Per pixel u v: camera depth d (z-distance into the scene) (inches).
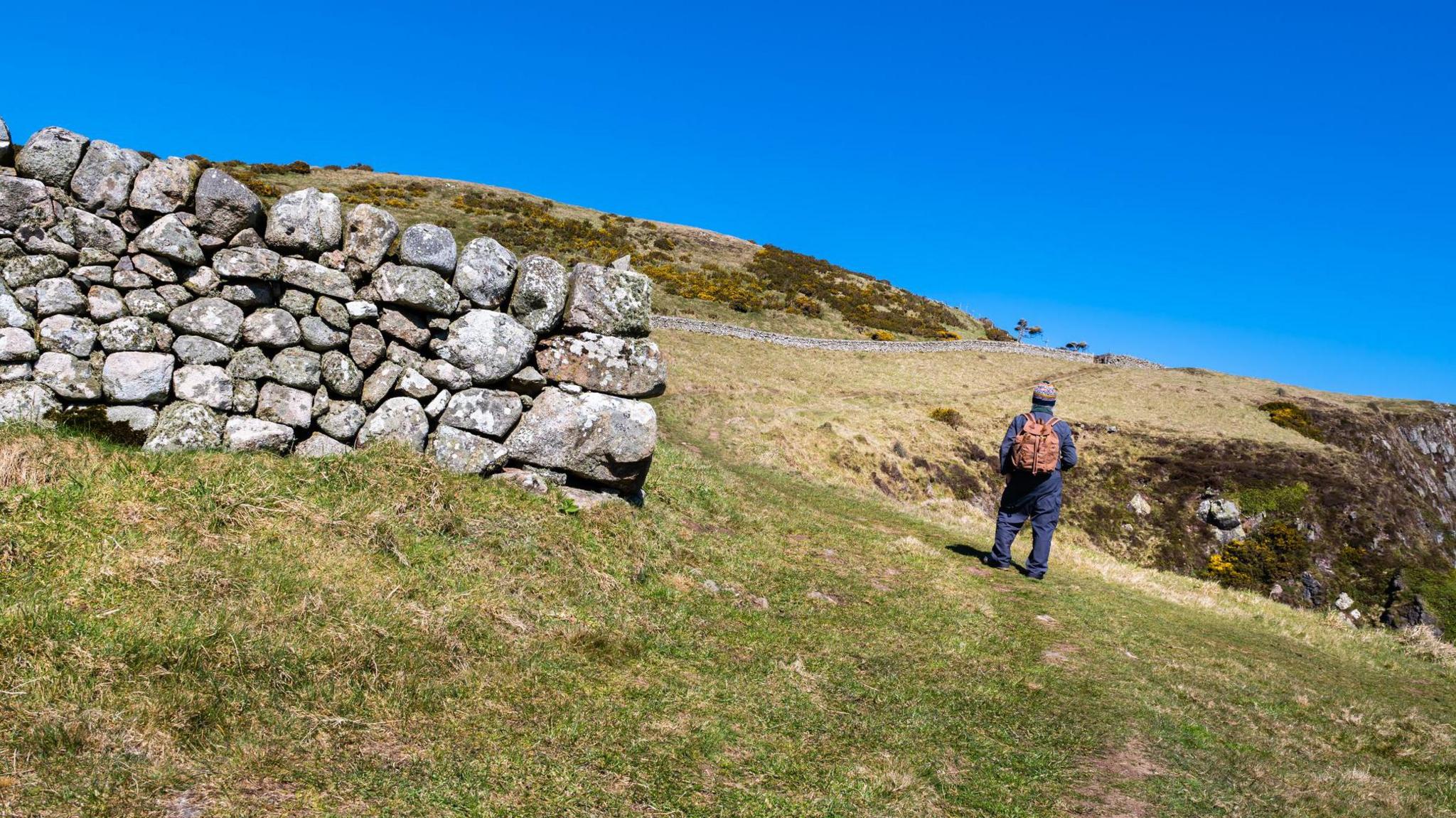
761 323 2352.4
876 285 3314.5
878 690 236.5
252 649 171.2
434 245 293.3
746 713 203.8
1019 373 2475.4
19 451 217.0
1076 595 402.0
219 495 229.3
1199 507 1756.9
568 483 327.6
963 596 353.7
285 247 274.8
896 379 2089.1
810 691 225.9
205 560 199.5
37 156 246.5
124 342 252.8
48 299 245.4
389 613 202.5
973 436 1765.5
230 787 134.8
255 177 2642.7
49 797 123.2
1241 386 2672.2
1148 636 354.3
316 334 278.4
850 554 398.6
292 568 209.0
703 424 1210.6
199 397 262.1
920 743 205.3
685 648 239.6
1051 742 218.5
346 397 286.0
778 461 971.9
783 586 320.8
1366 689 335.3
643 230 3294.8
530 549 265.6
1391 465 2230.6
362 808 136.7
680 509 390.6
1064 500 1759.4
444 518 262.4
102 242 253.8
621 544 299.4
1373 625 1520.7
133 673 155.9
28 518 195.5
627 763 167.8
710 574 310.8
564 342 320.8
